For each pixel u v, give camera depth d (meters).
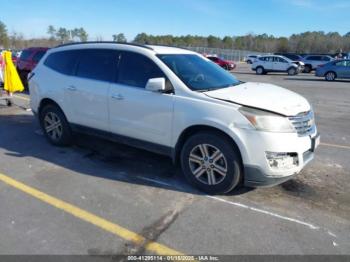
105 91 4.98
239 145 3.85
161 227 3.52
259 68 29.72
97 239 3.30
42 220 3.61
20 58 13.56
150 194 4.24
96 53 5.30
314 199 4.20
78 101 5.39
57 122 5.91
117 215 3.74
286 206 4.00
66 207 3.89
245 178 3.97
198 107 4.09
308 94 14.94
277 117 3.80
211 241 3.29
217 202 4.06
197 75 4.64
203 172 4.25
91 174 4.82
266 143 3.75
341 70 22.25
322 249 3.20
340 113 10.15
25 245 3.19
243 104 3.92
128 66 4.85
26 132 6.95
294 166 3.91
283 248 3.21
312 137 4.17
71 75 5.55
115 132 5.03
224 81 4.89
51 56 6.01
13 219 3.62
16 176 4.73
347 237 3.40
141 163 5.25
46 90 5.86
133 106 4.67
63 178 4.68
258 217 3.74
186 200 4.11
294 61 30.06
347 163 5.51
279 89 4.77
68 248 3.15
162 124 4.45
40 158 5.43
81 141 6.24
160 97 4.41
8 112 8.86
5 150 5.81
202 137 4.12
